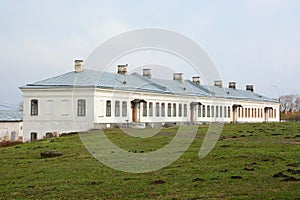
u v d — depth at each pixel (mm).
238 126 53875
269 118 106688
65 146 34188
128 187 17281
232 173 19594
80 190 17000
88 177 19875
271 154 25672
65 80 59406
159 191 16250
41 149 33375
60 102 58250
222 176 18891
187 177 19016
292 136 39156
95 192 16562
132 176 19828
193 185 17188
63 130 57500
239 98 89250
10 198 16031
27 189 17609
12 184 18984
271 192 15141
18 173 22094
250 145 31297
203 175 19359
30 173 21875
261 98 103875
